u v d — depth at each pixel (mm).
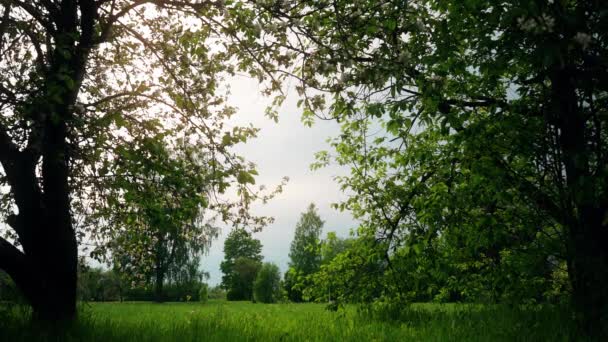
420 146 10820
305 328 9219
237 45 8148
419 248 9953
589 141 7238
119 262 11828
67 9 8742
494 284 10375
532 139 8188
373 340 7641
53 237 8930
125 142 8672
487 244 9570
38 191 9094
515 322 8750
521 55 6305
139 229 11211
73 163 9594
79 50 8406
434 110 7969
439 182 10320
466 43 8117
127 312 16703
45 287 8781
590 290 6957
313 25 6719
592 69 6180
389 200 11500
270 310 16594
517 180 8703
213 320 10203
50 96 6734
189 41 9562
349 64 6367
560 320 8094
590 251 7062
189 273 51531
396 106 7500
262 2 6660
